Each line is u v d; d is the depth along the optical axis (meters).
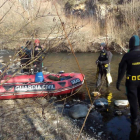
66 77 6.07
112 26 16.97
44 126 3.41
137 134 3.18
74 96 5.18
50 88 4.99
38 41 3.18
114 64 10.21
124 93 5.30
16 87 4.79
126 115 3.91
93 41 16.41
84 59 12.74
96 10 19.50
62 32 2.58
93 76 7.48
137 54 3.10
